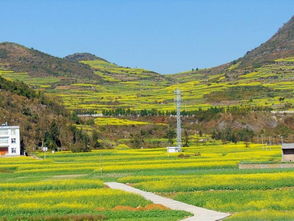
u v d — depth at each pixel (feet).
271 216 194.80
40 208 221.66
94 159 504.43
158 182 298.35
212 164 410.31
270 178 297.53
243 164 398.01
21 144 639.76
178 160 457.27
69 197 248.11
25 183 309.63
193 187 276.62
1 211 216.74
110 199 241.76
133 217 203.51
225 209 221.05
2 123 652.89
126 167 406.62
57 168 422.41
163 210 216.74
